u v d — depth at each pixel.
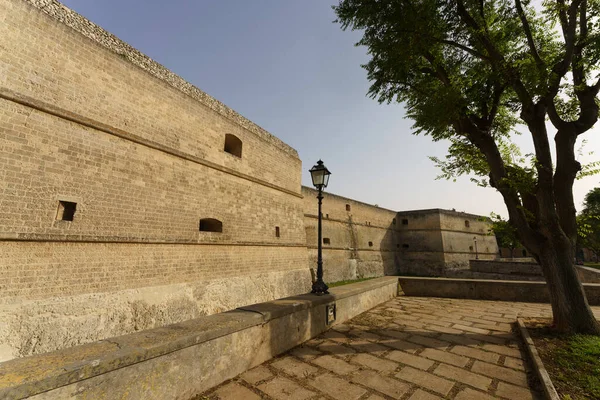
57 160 6.75
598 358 3.79
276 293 13.52
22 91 6.34
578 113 6.13
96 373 2.27
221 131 11.84
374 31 6.77
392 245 29.91
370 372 3.72
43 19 6.86
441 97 6.12
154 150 8.98
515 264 19.80
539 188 5.47
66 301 6.55
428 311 7.34
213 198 10.95
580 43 5.71
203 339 3.17
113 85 8.16
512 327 5.82
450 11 6.32
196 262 9.88
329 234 22.05
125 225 7.93
